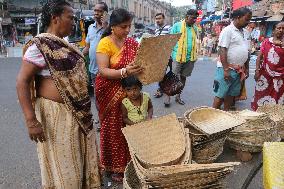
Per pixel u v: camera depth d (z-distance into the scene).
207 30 31.36
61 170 2.33
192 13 5.88
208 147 2.41
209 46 18.19
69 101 2.25
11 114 5.84
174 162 2.03
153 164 1.99
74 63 2.24
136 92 2.97
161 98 6.80
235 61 4.45
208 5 35.69
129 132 2.26
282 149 1.73
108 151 3.22
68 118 2.28
